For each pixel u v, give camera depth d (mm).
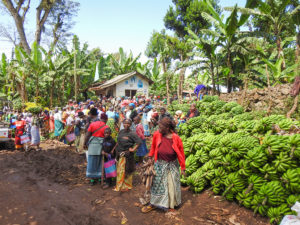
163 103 17766
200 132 5492
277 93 7969
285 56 16031
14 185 5066
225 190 3934
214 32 14203
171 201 3758
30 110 10273
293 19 12594
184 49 24359
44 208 3961
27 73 20938
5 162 7031
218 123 5168
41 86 25297
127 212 3857
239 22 13383
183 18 26594
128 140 4754
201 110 8438
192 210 3822
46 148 9250
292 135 3412
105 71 29375
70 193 4648
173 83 25906
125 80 22422
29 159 7387
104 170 5047
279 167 3299
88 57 27688
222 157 4148
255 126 4488
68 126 9289
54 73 20984
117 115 7738
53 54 24516
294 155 3230
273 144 3412
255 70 14398
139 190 4797
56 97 26062
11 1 26688
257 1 12445
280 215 3164
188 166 4691
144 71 28375
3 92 28266
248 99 8719
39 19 29531
